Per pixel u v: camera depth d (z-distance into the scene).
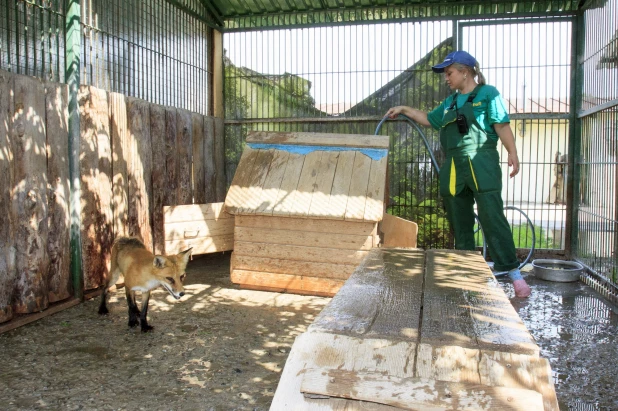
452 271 2.57
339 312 1.86
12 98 4.24
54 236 4.77
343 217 5.18
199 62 7.56
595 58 6.17
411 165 7.25
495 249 5.56
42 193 4.55
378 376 1.47
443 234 7.20
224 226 6.20
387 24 7.18
